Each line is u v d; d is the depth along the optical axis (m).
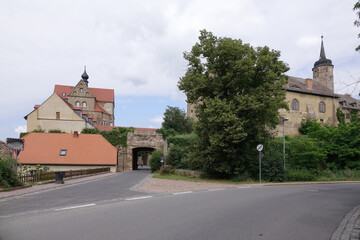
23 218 7.41
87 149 41.09
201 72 25.22
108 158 40.41
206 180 23.75
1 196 11.41
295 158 29.14
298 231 6.62
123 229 6.30
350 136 32.50
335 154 33.19
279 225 7.14
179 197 12.15
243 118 22.14
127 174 33.84
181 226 6.68
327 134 34.34
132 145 50.62
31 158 37.91
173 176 27.80
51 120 58.38
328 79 70.25
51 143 40.94
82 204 9.87
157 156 38.69
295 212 9.04
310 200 12.04
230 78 23.48
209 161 23.25
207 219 7.54
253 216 8.13
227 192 14.52
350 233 6.58
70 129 58.56
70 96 80.50
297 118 53.28
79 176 25.12
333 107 58.22
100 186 17.09
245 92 23.45
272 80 23.64
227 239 5.70
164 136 53.84
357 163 31.03
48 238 5.56
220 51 23.53
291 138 40.72
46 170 21.58
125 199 11.29
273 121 25.19
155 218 7.53
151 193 13.77
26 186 15.01
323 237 6.20
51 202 10.31
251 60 22.39
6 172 13.92
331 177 28.09
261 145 22.50
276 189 16.88
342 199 12.64
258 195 13.28
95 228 6.37
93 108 81.38
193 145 24.19
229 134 21.59
